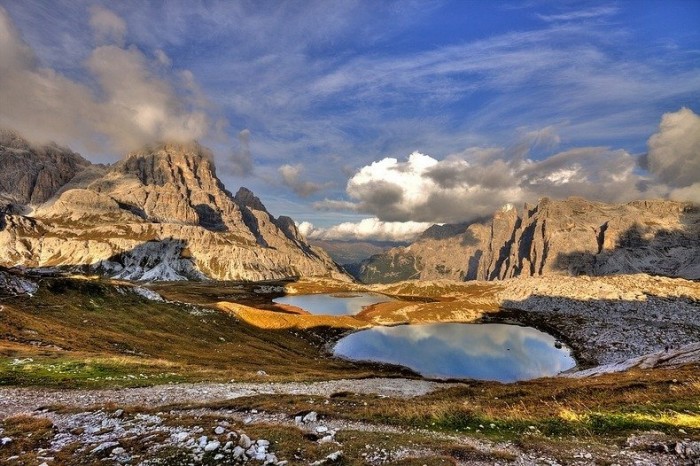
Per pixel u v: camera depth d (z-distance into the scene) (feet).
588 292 652.07
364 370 305.12
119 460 53.11
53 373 124.36
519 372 322.55
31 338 178.40
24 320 200.64
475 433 74.79
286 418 83.56
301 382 161.17
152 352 214.48
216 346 282.97
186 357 221.46
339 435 68.33
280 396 109.40
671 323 467.93
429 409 90.48
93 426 70.64
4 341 167.02
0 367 124.98
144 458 53.93
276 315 449.89
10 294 245.24
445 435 72.69
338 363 332.60
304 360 314.55
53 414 79.41
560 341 438.40
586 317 537.24
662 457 59.26
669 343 376.27
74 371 130.31
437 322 541.34
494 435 73.46
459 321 547.08
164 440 60.90
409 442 65.36
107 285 327.47
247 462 53.62
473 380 287.48
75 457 54.29
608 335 427.74
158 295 364.58
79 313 258.78
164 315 321.32
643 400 95.35
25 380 113.29
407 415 85.87
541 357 370.32
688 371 138.92
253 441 60.59
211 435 63.00
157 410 85.46
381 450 61.11
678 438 65.72
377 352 385.29
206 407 89.71
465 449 62.28
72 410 81.15
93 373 130.31
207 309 391.86
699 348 193.57
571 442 68.18
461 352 385.70
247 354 279.28
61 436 64.28
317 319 476.95
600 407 90.74
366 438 66.69
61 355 155.12
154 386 119.75
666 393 100.94
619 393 105.29
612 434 72.28
